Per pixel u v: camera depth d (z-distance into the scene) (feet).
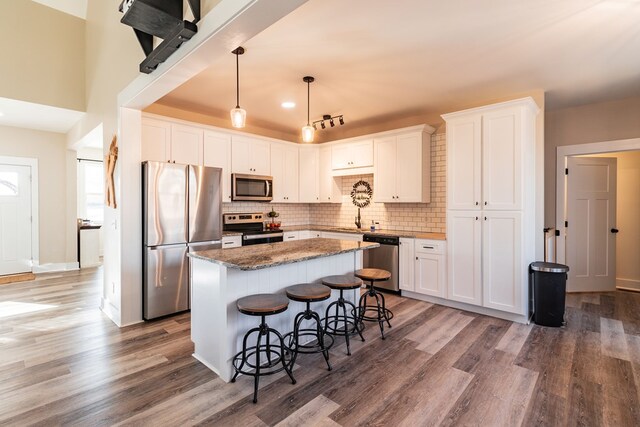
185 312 11.71
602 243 14.80
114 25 11.22
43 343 9.02
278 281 8.46
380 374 7.41
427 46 8.58
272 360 8.13
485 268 11.19
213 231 12.35
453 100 12.99
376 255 14.29
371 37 8.11
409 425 5.71
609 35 7.98
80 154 22.65
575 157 14.38
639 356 8.29
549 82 11.05
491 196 11.01
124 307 10.37
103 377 7.25
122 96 10.32
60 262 18.70
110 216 11.42
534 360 8.07
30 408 6.14
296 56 9.16
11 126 17.06
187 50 6.89
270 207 18.02
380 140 15.38
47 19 13.94
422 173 13.99
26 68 13.38
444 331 9.94
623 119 12.67
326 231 16.81
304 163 18.11
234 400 6.42
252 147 15.81
